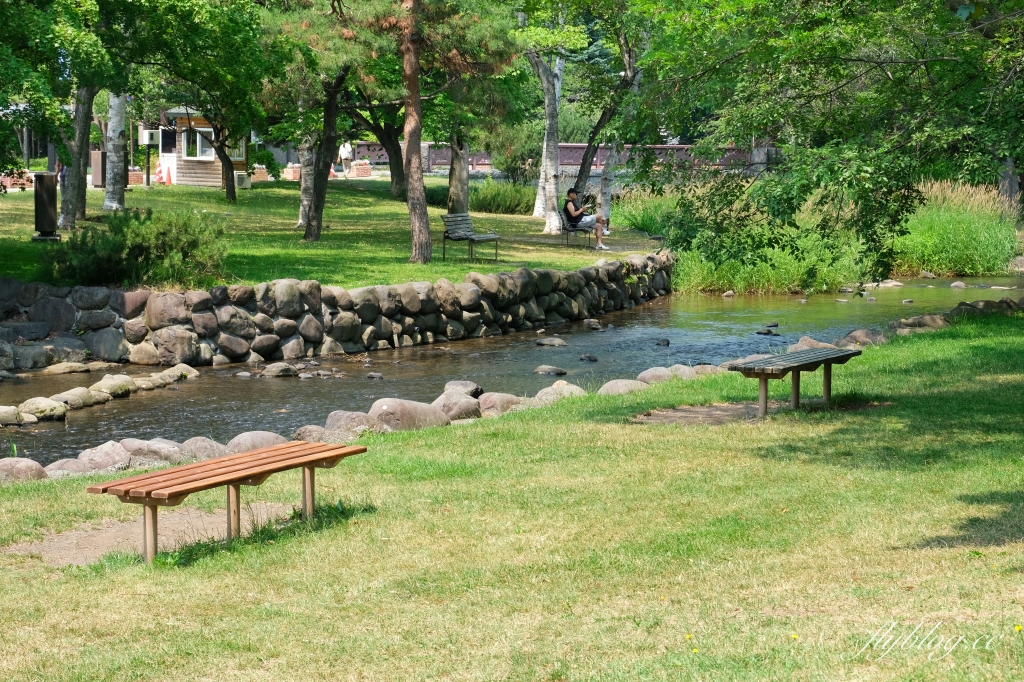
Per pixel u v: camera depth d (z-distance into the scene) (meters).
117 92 23.44
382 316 18.97
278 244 26.98
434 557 6.55
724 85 11.92
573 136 58.56
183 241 18.72
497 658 4.85
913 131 10.66
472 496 8.05
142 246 18.30
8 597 5.86
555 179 35.28
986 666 4.28
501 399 12.67
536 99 58.41
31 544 7.11
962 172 10.09
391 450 9.84
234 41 21.38
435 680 4.64
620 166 12.41
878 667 4.37
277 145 43.12
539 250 29.25
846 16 10.91
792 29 10.76
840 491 7.82
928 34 10.88
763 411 10.93
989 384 12.29
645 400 12.27
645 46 30.09
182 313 16.80
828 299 25.86
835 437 9.79
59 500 8.16
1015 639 4.51
